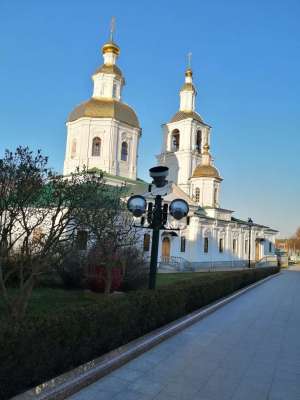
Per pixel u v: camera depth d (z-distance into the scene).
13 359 4.86
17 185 8.03
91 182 10.91
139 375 6.39
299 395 5.81
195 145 51.75
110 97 41.47
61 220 8.87
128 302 7.91
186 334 9.50
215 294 15.20
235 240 53.47
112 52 42.91
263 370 6.93
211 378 6.41
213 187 50.41
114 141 39.22
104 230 13.77
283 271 47.66
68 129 40.78
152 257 10.26
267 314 13.08
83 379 5.74
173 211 10.27
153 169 10.66
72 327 6.01
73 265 15.77
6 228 7.89
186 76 53.62
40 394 5.00
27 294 7.94
